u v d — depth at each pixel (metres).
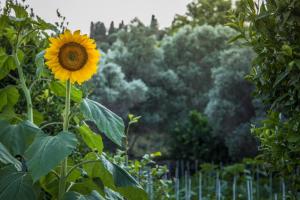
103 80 21.91
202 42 25.64
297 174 3.76
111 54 25.45
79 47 2.83
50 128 4.50
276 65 3.32
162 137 23.62
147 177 5.54
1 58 3.31
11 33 3.38
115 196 3.06
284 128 3.49
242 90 17.05
